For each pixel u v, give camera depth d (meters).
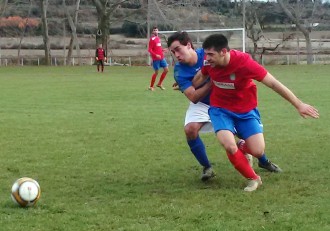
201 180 6.52
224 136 5.95
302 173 6.77
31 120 12.02
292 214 5.02
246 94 6.09
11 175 6.91
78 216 5.11
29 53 54.44
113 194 5.93
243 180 6.50
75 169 7.23
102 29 46.97
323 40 54.41
